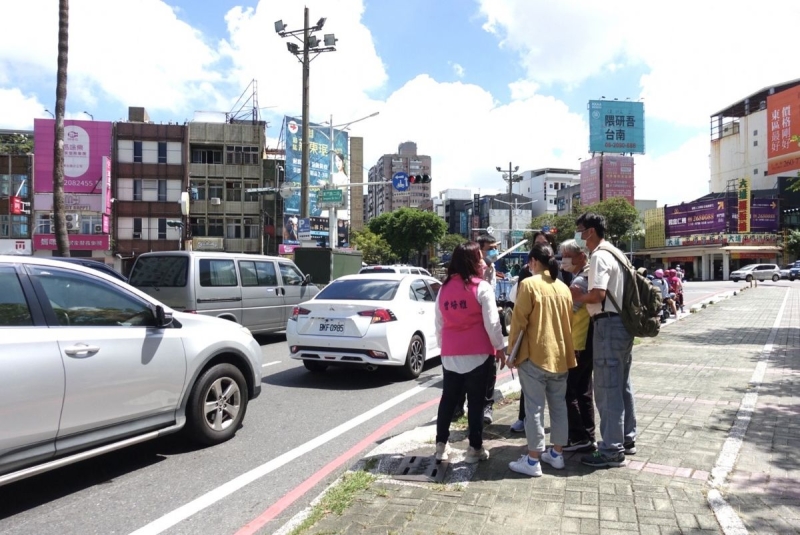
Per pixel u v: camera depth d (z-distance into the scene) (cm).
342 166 4675
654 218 6456
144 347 435
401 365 758
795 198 5656
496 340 412
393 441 486
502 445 472
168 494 397
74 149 4119
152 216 4328
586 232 417
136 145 4316
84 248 4088
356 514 340
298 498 389
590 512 338
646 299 405
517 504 350
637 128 7625
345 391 720
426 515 337
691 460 423
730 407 576
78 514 365
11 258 379
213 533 338
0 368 338
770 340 1080
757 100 6712
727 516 329
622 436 411
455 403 424
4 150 4791
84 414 386
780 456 430
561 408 411
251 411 623
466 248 423
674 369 788
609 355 407
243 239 4591
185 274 985
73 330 390
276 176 4641
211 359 506
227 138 4591
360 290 810
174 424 465
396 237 6794
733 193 5484
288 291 1211
